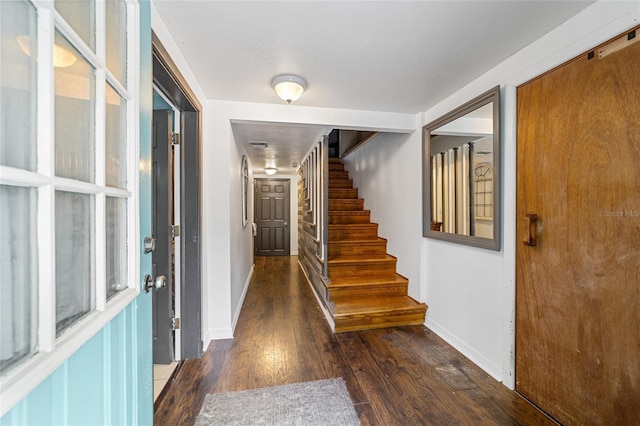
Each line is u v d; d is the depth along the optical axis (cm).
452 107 226
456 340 224
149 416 102
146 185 101
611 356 122
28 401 50
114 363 79
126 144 89
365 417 149
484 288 195
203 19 134
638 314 114
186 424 143
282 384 176
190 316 205
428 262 267
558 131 142
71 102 66
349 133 506
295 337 242
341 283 291
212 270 237
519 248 166
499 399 163
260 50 161
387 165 347
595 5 125
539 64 151
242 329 259
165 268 198
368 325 259
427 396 166
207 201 233
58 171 61
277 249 660
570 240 138
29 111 55
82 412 64
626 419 117
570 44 135
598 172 126
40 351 54
